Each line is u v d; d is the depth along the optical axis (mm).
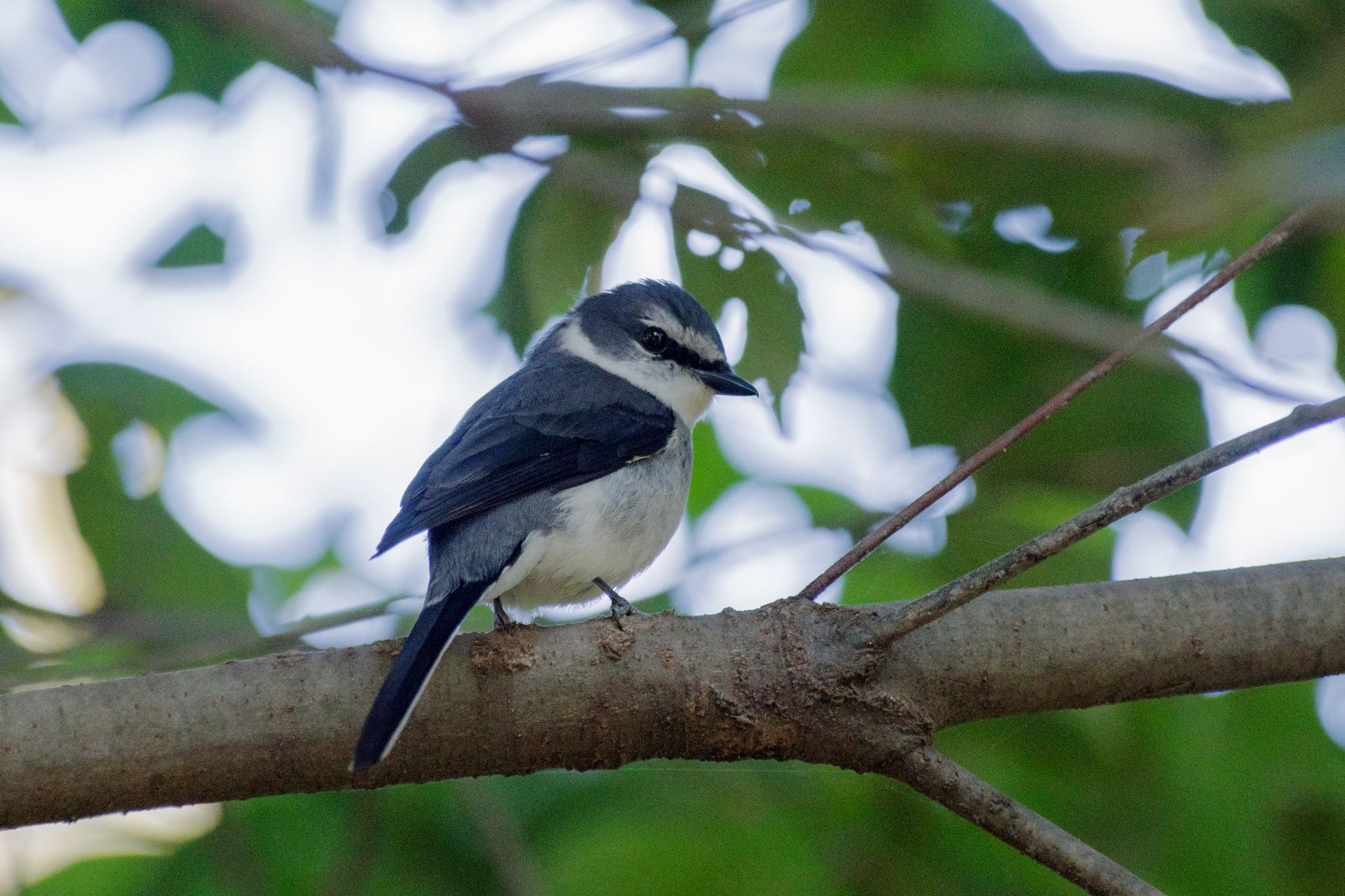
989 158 10008
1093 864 6570
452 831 11422
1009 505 11398
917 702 6914
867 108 9508
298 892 11195
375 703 6414
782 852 11055
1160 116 9492
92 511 12250
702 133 9844
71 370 11891
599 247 10117
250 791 6555
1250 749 10641
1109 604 7125
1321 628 7109
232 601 12523
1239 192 5039
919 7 11648
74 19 11023
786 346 9922
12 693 6582
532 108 9617
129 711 6383
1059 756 10617
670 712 6836
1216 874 10539
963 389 12430
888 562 11273
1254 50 9844
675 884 10898
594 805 11477
